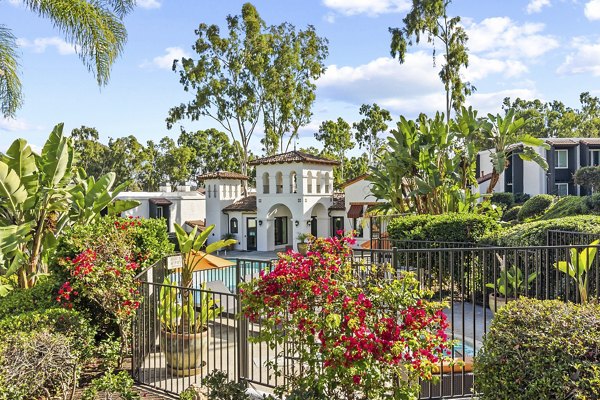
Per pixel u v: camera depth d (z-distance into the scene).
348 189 34.50
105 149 56.59
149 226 10.72
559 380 3.62
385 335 4.17
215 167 64.00
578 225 10.02
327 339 4.26
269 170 36.09
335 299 4.44
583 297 7.51
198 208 40.62
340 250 4.88
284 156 35.91
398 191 19.89
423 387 5.48
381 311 4.50
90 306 8.23
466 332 8.51
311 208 35.03
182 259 8.47
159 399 6.40
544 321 4.08
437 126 19.03
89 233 8.30
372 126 59.34
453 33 36.09
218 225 38.25
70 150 11.72
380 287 4.59
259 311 4.93
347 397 4.56
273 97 42.28
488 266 11.08
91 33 10.44
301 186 34.38
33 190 10.23
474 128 19.41
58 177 10.96
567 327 3.97
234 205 38.47
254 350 8.45
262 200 36.31
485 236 12.32
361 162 62.38
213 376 5.32
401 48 35.72
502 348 3.98
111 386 5.47
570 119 62.44
